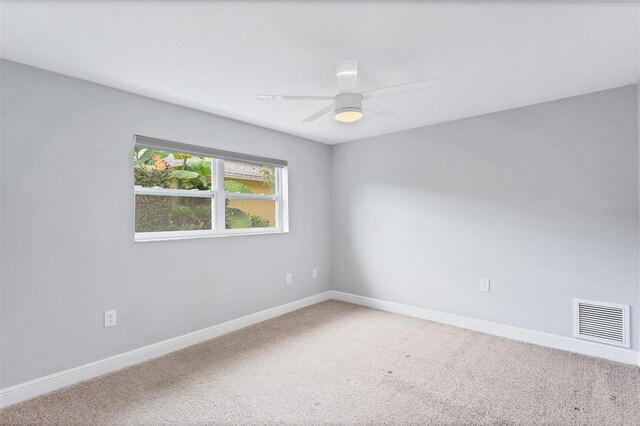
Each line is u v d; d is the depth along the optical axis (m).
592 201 2.64
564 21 1.65
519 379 2.28
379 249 3.95
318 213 4.24
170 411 1.94
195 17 1.60
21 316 2.04
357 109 2.13
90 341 2.32
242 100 2.73
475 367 2.45
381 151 3.91
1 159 1.98
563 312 2.77
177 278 2.82
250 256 3.42
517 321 2.99
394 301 3.83
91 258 2.33
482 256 3.19
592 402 2.00
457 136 3.33
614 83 2.46
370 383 2.24
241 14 1.58
